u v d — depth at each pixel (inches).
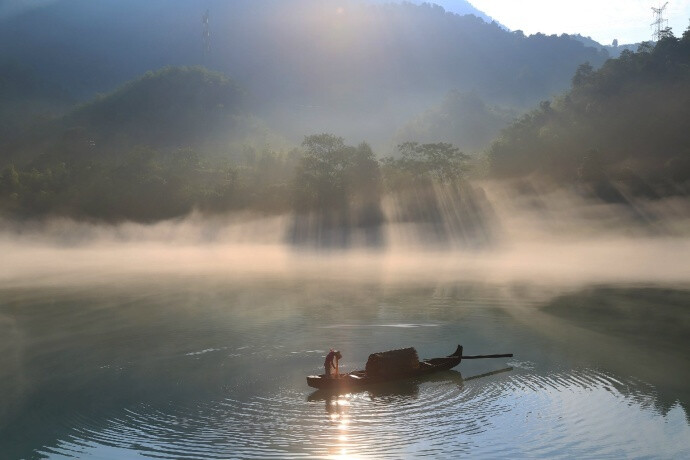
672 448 628.4
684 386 835.4
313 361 984.3
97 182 5290.4
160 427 697.6
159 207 5162.4
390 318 1387.8
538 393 804.0
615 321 1339.8
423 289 1964.8
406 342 1135.0
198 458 614.2
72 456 625.3
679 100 6471.5
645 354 1021.8
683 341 1138.7
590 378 876.6
